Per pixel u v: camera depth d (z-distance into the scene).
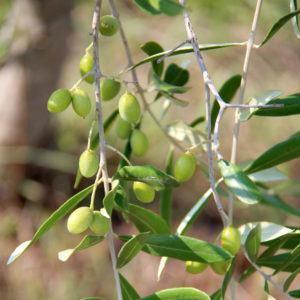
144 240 0.87
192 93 4.43
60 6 3.24
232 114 4.30
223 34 4.54
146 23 4.63
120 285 0.96
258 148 4.26
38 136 3.76
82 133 4.23
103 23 1.11
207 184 4.12
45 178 3.98
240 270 3.59
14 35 3.23
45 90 3.57
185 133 1.27
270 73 4.61
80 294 3.51
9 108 3.54
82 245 0.89
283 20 0.91
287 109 1.01
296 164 4.17
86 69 1.15
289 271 1.01
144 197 1.00
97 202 3.93
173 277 3.69
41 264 3.63
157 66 1.20
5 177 3.81
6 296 3.48
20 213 3.87
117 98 4.21
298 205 3.86
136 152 1.19
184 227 1.00
